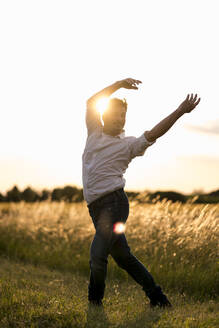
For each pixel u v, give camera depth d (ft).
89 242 24.43
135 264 11.26
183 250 18.37
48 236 26.43
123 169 11.21
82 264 20.88
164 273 16.93
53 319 10.07
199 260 17.30
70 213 29.32
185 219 19.83
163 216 20.80
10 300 11.32
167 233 19.36
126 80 11.42
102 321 9.97
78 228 26.66
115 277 18.20
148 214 22.13
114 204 10.80
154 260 18.25
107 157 10.87
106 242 10.84
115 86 11.48
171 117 10.35
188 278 16.02
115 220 10.79
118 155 10.90
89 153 11.16
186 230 18.61
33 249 24.38
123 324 9.74
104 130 11.17
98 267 10.94
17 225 28.58
